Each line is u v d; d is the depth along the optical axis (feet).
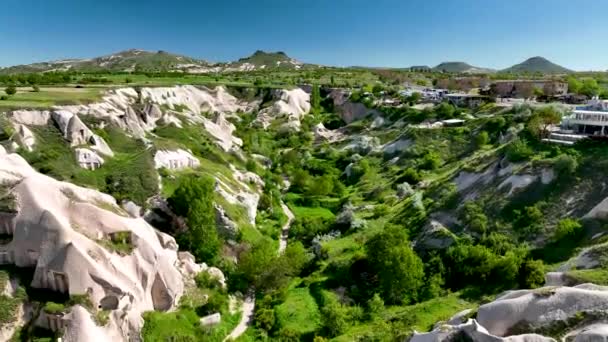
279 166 409.49
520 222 204.64
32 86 399.24
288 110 581.53
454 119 398.21
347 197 323.98
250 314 198.49
